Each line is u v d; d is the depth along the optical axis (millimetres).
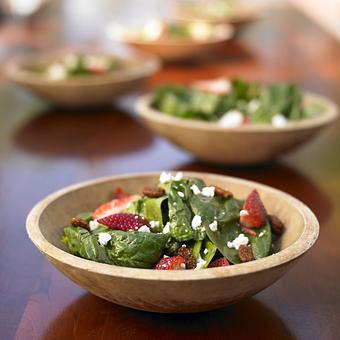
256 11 1592
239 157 663
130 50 1308
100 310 443
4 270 494
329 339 420
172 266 417
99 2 1931
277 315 442
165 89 792
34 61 1009
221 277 380
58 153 739
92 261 398
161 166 699
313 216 460
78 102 869
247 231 464
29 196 625
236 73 1121
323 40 1416
